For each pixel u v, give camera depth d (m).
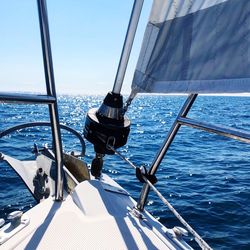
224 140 21.78
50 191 2.35
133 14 1.87
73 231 1.63
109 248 1.54
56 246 1.51
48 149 3.14
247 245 5.49
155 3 1.70
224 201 7.80
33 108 49.56
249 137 1.24
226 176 10.88
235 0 1.24
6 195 7.30
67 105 77.75
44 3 1.73
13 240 1.55
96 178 2.65
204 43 1.37
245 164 13.36
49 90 1.75
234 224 6.39
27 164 2.89
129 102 2.00
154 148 17.09
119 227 1.72
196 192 8.67
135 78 1.79
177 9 1.57
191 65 1.41
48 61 1.73
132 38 1.93
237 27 1.21
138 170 1.93
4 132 2.54
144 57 1.74
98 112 2.14
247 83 1.10
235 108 63.66
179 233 1.83
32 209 1.88
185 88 1.41
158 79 1.62
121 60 2.01
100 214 1.82
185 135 24.39
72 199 2.00
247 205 7.49
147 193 2.01
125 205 2.06
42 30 1.72
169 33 1.60
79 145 15.32
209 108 62.78
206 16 1.38
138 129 27.12
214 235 5.89
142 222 1.85
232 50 1.21
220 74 1.24
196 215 6.84
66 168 2.67
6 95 1.46
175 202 7.70
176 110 57.50
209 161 14.01
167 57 1.58
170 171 11.55
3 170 9.24
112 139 2.10
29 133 19.30
